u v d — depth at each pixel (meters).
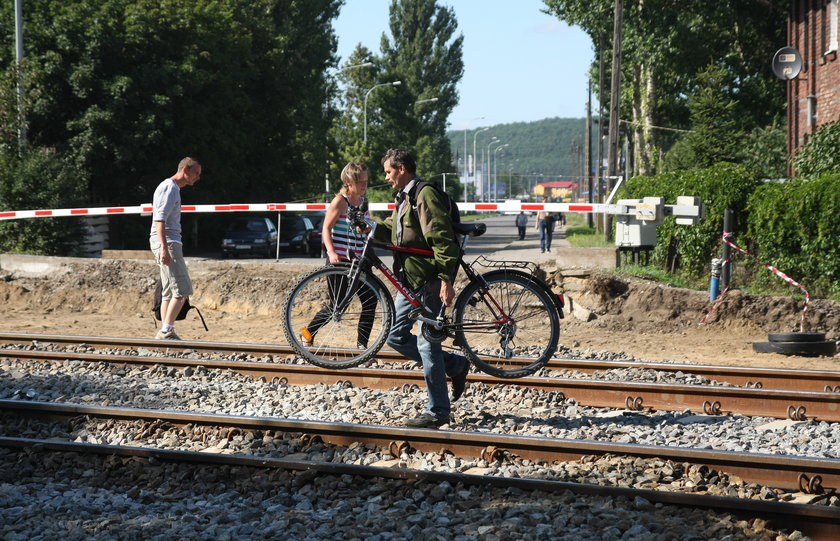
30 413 12.30
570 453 10.27
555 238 86.19
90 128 55.44
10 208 39.69
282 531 8.02
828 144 35.56
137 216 60.69
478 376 14.63
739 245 26.47
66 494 9.17
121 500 9.01
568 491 8.87
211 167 64.38
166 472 9.80
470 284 12.32
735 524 8.07
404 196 11.71
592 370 16.34
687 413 13.05
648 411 13.29
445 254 11.29
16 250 39.34
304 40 88.44
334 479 9.45
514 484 9.04
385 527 8.08
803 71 44.53
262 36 73.31
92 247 52.28
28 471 9.97
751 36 71.38
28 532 7.98
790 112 46.69
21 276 29.09
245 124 69.38
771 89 73.12
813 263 24.69
